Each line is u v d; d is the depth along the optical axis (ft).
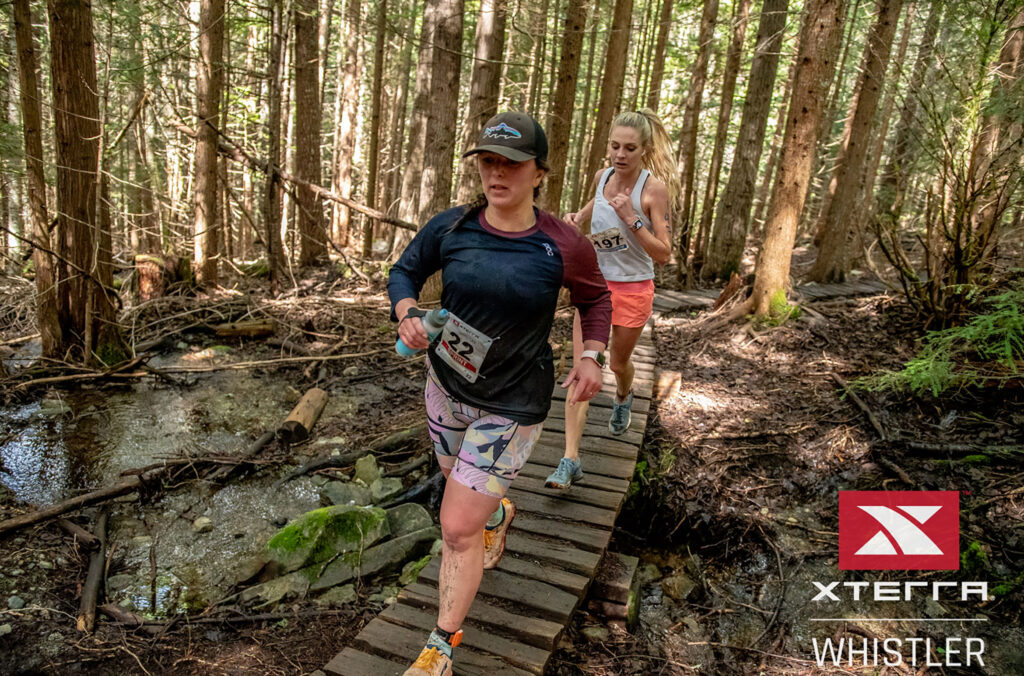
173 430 18.56
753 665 10.91
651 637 11.40
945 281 20.18
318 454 17.79
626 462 14.03
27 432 17.63
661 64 43.14
